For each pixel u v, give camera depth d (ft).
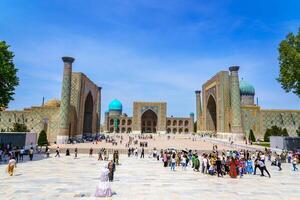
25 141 96.37
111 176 39.29
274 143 98.63
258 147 106.32
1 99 74.02
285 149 91.81
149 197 29.17
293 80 78.95
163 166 59.52
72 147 104.58
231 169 44.88
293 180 42.32
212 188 34.86
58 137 124.16
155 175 46.11
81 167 55.72
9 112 146.92
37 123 143.23
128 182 38.81
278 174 49.39
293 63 77.46
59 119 135.13
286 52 80.12
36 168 52.95
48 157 76.84
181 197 29.37
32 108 145.28
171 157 58.18
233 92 144.56
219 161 45.75
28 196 28.99
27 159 70.38
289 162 70.33
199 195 30.53
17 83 75.97
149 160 72.95
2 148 75.51
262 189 34.55
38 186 34.73
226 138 153.38
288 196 30.53
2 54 72.54
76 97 143.43
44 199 27.66
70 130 136.05
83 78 150.51
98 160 70.28
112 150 95.61
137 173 48.32
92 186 34.96
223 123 159.33
